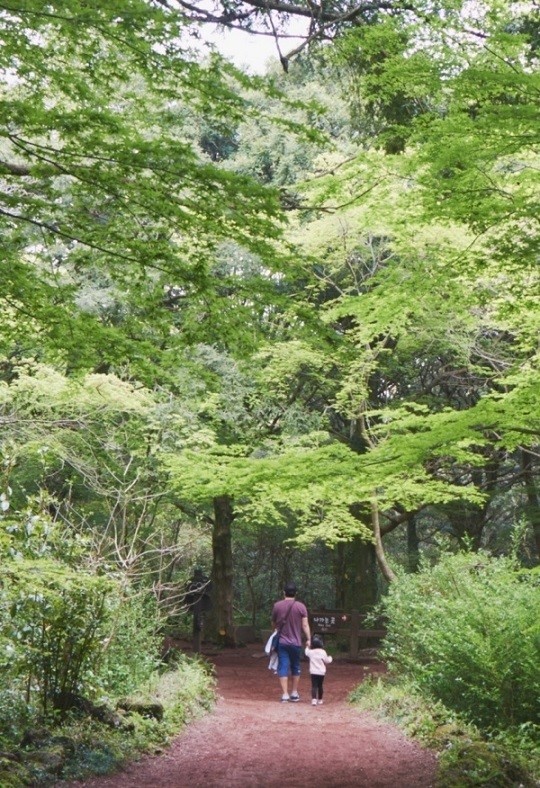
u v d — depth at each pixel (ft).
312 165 65.26
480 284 35.60
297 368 56.03
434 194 24.53
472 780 23.66
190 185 20.52
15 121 19.35
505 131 22.21
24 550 28.73
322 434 56.59
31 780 21.85
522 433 27.07
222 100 20.47
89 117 19.04
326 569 106.22
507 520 93.50
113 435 47.11
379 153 29.09
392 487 37.58
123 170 20.35
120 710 31.45
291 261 23.13
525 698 31.76
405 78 24.90
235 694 51.26
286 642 46.57
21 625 27.76
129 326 26.23
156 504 54.03
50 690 29.14
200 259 23.03
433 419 26.89
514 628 31.91
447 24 25.25
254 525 88.07
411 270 28.43
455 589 42.27
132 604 41.24
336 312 28.14
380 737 32.65
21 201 21.27
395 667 45.83
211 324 24.39
